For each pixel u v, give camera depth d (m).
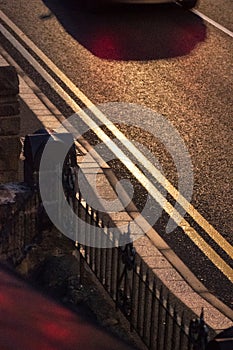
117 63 18.80
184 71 18.45
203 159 14.09
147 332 8.67
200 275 10.63
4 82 11.30
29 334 7.03
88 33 20.94
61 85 17.39
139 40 20.42
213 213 12.30
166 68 18.59
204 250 11.27
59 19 22.11
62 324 7.46
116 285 9.20
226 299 10.12
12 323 7.12
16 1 23.94
